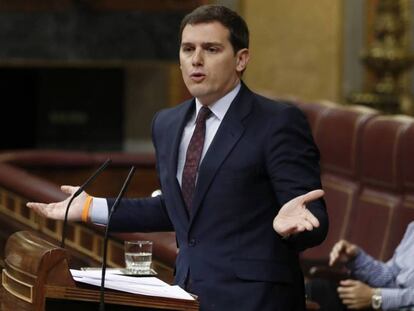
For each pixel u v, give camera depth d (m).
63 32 29.73
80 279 8.43
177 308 8.48
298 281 9.30
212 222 9.13
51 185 16.33
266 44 31.98
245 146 9.11
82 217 9.61
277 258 9.09
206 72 9.08
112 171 23.17
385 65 29.59
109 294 8.30
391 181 16.75
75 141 33.12
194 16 9.16
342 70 31.75
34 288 8.12
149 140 32.72
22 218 16.98
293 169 8.94
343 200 18.16
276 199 9.12
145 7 29.47
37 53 29.81
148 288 8.55
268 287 9.01
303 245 8.71
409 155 16.19
